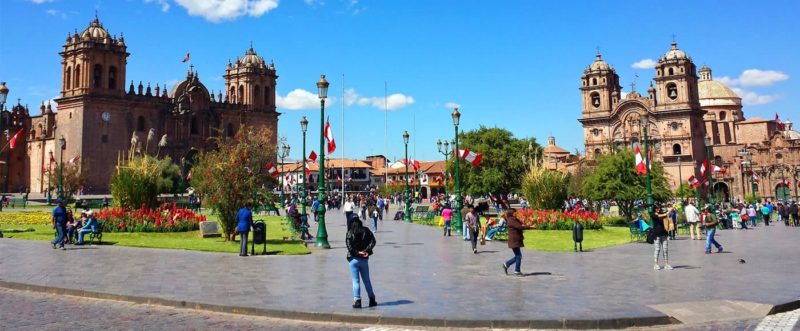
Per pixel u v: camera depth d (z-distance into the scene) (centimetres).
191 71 10306
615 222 4784
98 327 1095
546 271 1781
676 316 1151
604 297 1328
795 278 1627
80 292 1412
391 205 9800
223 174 2728
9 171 10806
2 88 2925
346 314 1156
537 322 1108
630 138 11569
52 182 7881
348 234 1241
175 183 8419
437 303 1262
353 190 13625
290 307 1216
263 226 2212
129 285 1480
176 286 1469
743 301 1277
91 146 8894
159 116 9831
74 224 2633
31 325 1106
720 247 2388
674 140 11144
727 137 13475
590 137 12156
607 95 12125
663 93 11381
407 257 2170
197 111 10225
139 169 3606
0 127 2920
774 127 13300
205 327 1102
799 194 11056
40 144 9912
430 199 11350
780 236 3431
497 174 7638
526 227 3650
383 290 1428
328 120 3919
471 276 1670
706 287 1466
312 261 2006
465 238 2939
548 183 4275
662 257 2189
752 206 5312
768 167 11381
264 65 11550
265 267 1844
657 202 5022
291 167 13438
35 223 3891
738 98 14188
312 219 5169
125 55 9400
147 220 3231
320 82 2572
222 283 1520
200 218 3462
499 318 1121
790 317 1182
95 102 8981
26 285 1492
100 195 8525
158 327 1099
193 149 9969
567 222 3675
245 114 11019
